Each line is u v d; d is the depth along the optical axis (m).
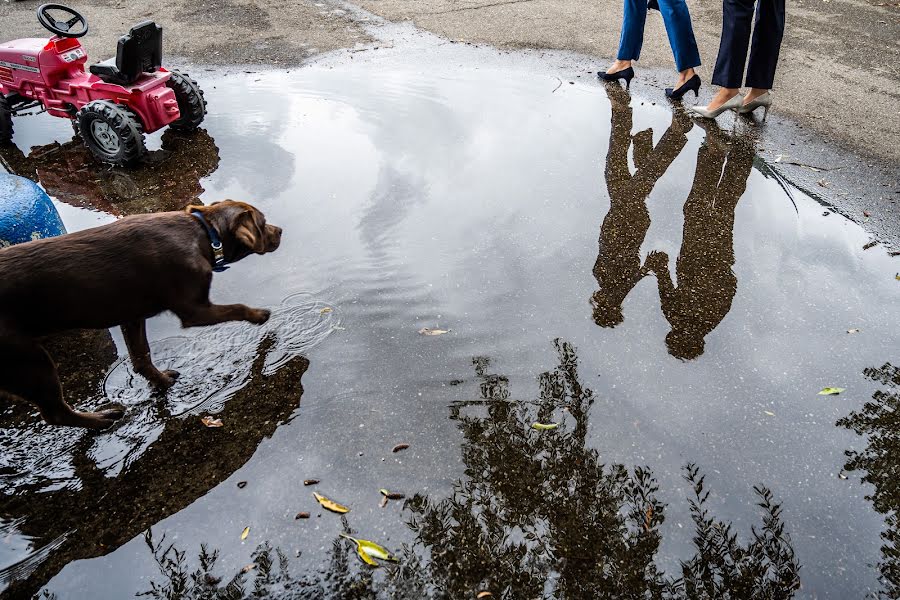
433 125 6.01
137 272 2.93
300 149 5.55
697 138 5.81
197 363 3.40
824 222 4.59
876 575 2.42
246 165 5.30
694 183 5.09
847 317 3.71
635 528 2.58
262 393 3.22
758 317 3.71
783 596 2.34
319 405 3.15
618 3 9.87
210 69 7.34
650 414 3.09
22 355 2.69
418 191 4.93
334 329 3.60
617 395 3.20
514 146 5.65
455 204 4.77
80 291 2.79
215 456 2.91
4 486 2.79
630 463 2.85
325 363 3.39
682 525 2.59
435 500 2.70
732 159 5.44
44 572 2.46
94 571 2.46
